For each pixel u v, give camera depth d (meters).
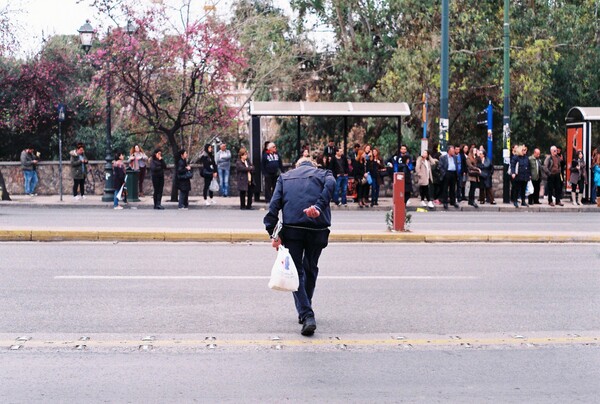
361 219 22.23
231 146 43.75
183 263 13.18
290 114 29.45
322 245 8.74
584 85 41.47
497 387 6.60
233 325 8.82
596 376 6.95
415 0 38.62
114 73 29.88
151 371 7.01
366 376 6.91
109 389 6.46
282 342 8.06
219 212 25.14
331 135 31.98
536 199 28.91
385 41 41.25
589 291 10.99
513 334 8.48
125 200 27.83
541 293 10.83
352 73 41.72
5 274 11.95
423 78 36.91
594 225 20.98
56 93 40.78
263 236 16.34
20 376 6.82
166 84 34.84
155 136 44.94
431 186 27.81
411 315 9.41
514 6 39.47
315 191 8.63
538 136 43.62
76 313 9.32
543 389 6.55
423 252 14.93
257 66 41.00
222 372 7.00
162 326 8.73
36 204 27.64
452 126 41.34
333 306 9.89
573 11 40.25
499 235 16.75
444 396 6.34
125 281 11.44
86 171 30.47
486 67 38.38
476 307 9.88
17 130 41.84
